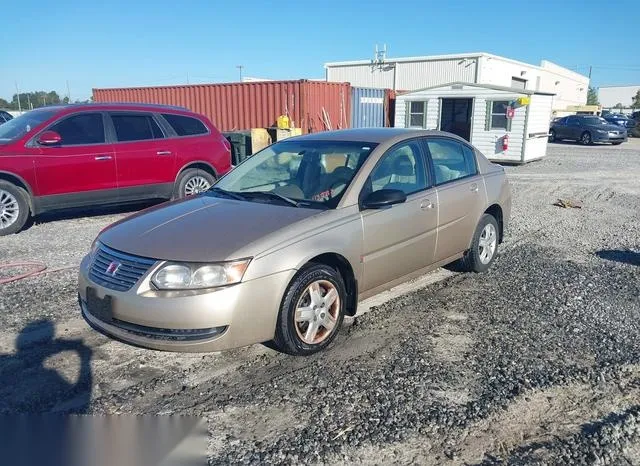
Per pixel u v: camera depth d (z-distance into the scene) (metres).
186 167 9.15
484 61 29.78
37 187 7.75
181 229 3.95
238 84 17.81
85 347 4.15
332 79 36.09
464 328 4.47
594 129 28.12
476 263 5.80
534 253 6.82
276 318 3.73
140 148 8.55
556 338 4.28
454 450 2.90
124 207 9.84
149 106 8.95
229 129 18.39
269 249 3.69
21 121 8.18
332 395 3.44
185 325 3.49
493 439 3.00
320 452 2.89
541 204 10.59
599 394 3.47
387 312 4.82
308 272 3.88
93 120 8.26
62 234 7.79
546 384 3.57
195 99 19.16
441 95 19.09
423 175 5.04
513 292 5.33
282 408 3.31
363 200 4.33
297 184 4.65
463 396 3.43
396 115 20.31
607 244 7.34
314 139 5.18
